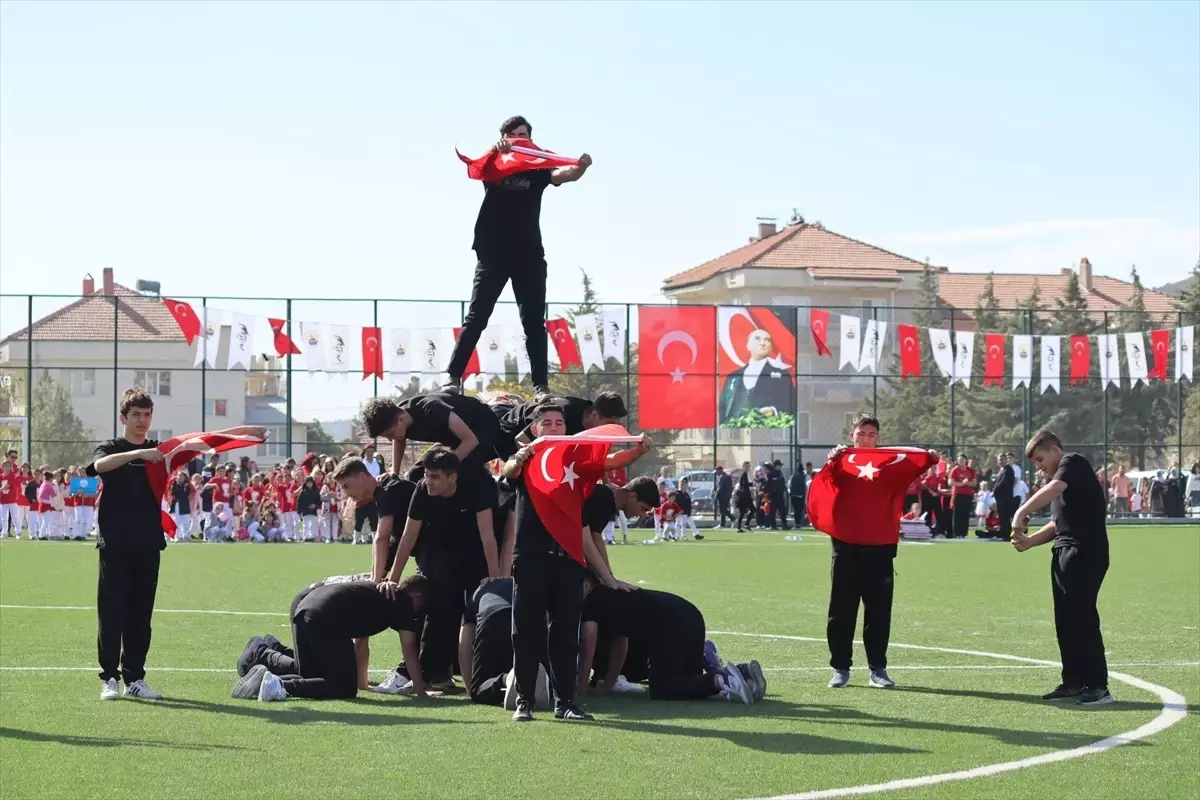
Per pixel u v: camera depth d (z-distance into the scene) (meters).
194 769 7.92
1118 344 64.69
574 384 51.62
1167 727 9.43
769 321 44.91
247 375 58.62
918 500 41.06
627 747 8.66
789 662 13.28
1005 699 10.85
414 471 11.68
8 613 17.34
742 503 43.28
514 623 9.90
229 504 38.81
